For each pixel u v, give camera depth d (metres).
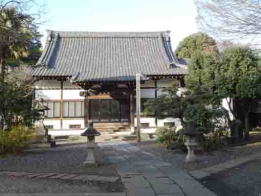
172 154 16.25
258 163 13.44
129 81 30.34
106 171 12.34
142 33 37.62
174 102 17.14
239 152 16.50
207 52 22.33
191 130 13.84
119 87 31.28
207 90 18.16
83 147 20.67
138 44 36.59
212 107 17.41
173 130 18.62
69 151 18.23
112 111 32.03
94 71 32.00
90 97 31.86
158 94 31.83
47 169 12.77
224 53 21.72
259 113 30.38
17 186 10.00
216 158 14.74
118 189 9.76
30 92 19.14
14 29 15.70
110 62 33.75
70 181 10.71
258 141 21.52
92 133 13.37
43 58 33.09
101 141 24.94
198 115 16.42
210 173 11.78
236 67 21.47
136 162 14.32
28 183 10.41
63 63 33.09
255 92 21.23
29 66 31.11
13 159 15.09
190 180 10.77
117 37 37.41
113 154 17.03
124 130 31.75
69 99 31.73
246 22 9.67
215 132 17.59
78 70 32.06
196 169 12.59
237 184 10.24
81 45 36.25
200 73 21.92
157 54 35.06
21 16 15.87
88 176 11.39
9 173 11.98
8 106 17.06
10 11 15.63
